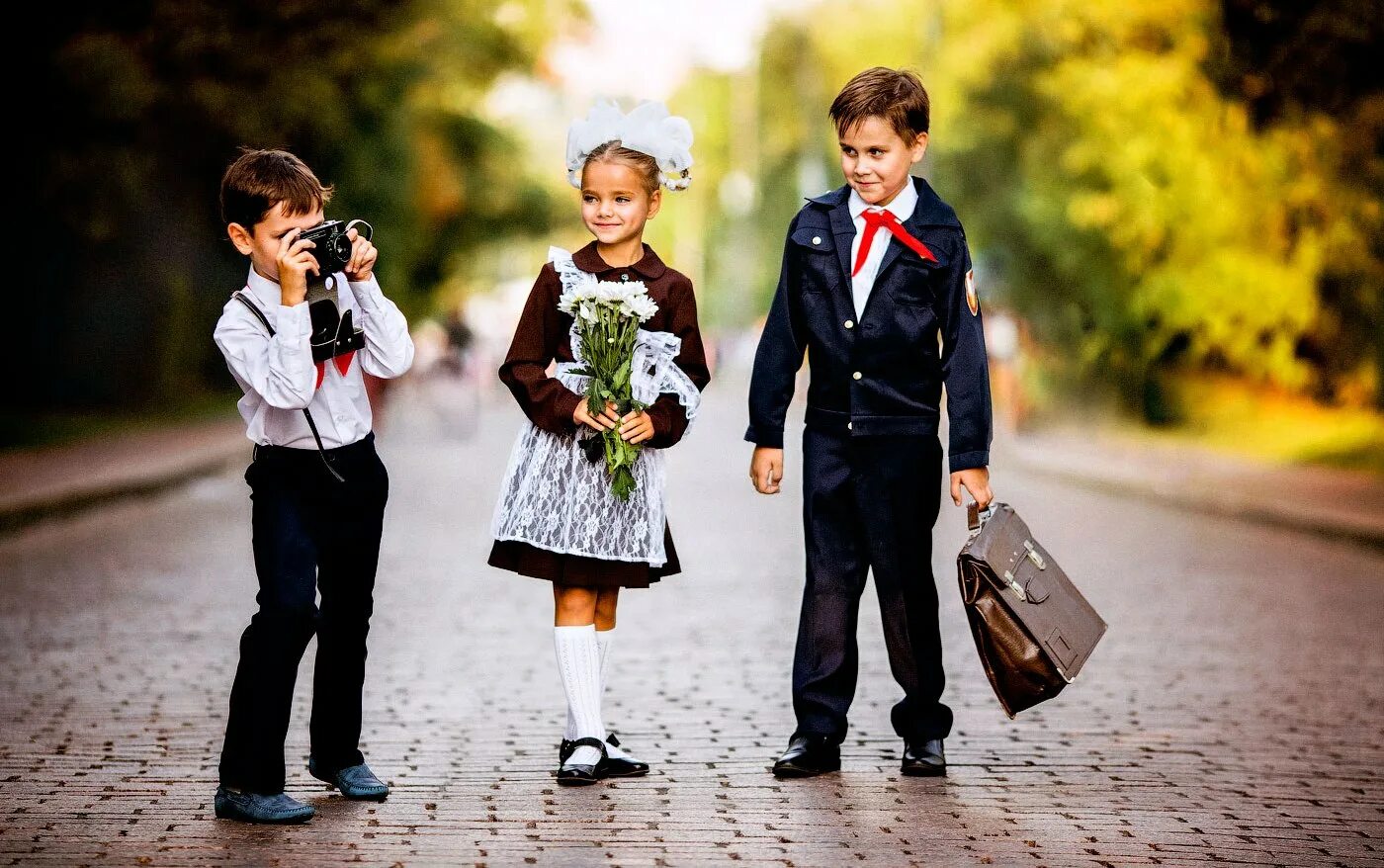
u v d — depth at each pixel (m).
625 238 6.90
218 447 28.09
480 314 77.19
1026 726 8.16
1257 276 29.67
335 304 5.96
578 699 6.80
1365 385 30.81
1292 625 11.91
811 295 7.04
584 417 6.58
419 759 7.18
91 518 19.03
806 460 7.11
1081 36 29.19
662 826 6.02
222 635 10.89
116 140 29.03
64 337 35.62
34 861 5.52
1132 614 12.38
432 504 20.80
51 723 7.98
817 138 74.06
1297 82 22.14
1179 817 6.34
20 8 26.72
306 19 28.47
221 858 5.56
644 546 6.74
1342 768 7.29
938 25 38.44
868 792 6.65
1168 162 29.03
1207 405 34.69
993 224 38.53
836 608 7.03
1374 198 27.16
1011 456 29.95
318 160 35.69
